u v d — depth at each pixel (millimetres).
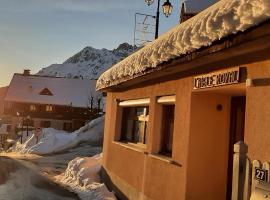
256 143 4730
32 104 68562
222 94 6973
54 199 10602
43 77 73688
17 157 23516
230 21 4406
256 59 4992
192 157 6785
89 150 29078
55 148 28891
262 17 3879
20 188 12227
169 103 8234
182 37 5746
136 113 11227
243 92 6414
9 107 68438
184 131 6984
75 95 70562
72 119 67000
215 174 6891
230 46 4770
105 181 12711
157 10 14477
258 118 4754
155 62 6938
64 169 17922
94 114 63875
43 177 14984
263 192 3887
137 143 10617
